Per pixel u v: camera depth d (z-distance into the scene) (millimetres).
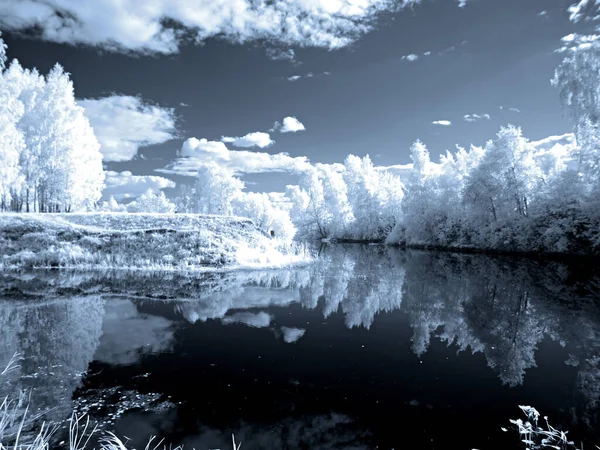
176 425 5812
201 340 10328
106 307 14047
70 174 41500
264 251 31859
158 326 11633
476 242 46875
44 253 25078
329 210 83375
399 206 78250
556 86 38750
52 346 9539
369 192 79500
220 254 27281
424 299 17031
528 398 7133
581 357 9602
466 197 46812
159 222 34312
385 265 31406
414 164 63438
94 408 6289
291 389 7324
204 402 6633
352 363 8859
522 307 15547
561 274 25859
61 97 41812
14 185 35188
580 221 34281
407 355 9555
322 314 13820
